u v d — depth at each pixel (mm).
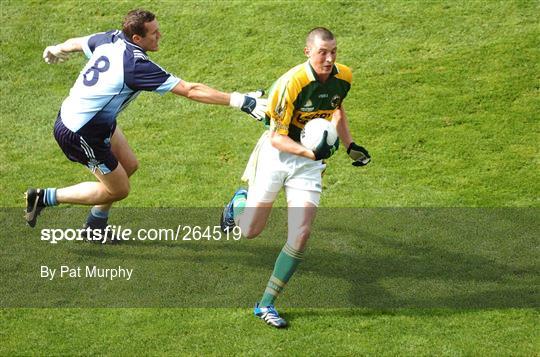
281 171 23875
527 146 32219
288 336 23031
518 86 35312
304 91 22969
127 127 33844
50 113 34625
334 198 29797
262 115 24031
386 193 30031
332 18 39656
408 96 35125
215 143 32906
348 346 22609
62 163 31797
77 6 40938
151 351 22391
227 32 39125
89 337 22938
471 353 22328
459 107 34375
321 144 22797
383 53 37562
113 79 23938
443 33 38594
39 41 38812
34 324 23453
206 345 22656
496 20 39156
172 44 38562
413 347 22562
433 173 31047
